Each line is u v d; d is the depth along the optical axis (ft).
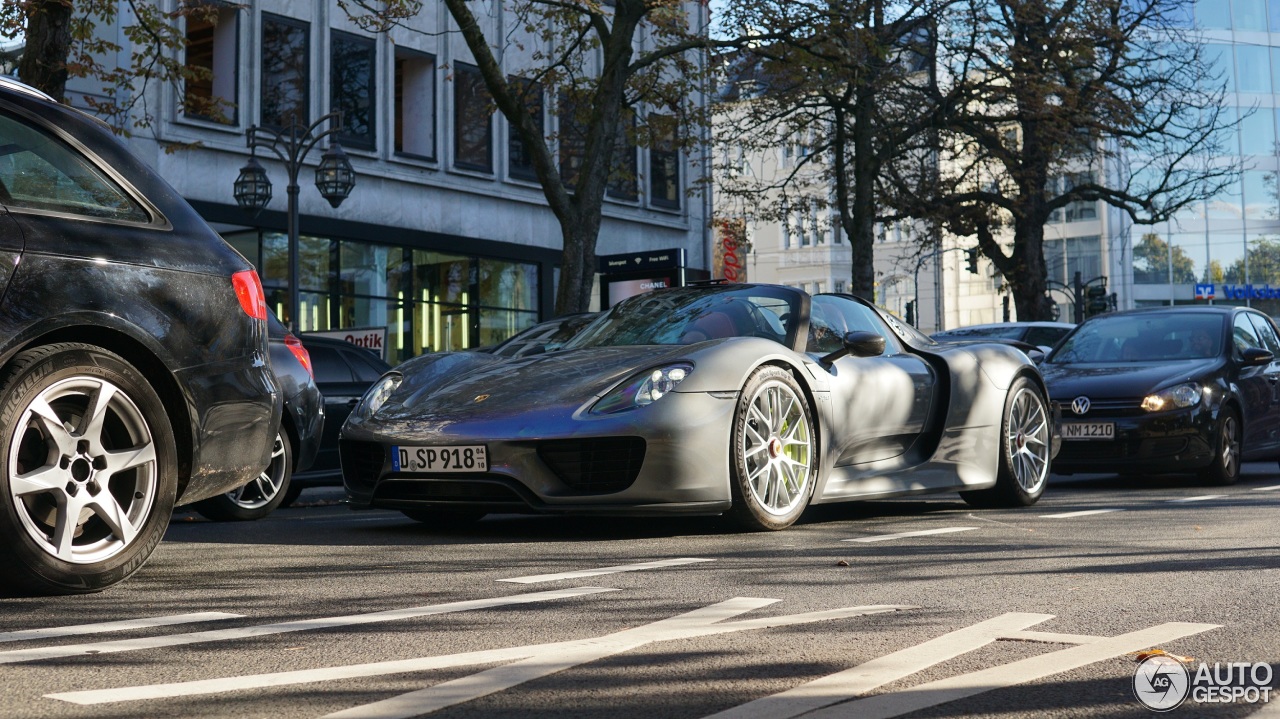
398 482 18.25
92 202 13.09
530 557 15.62
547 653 9.29
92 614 11.26
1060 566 14.40
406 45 81.05
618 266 67.26
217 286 13.94
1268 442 35.40
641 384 17.83
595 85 53.16
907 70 75.77
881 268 212.43
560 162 90.53
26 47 35.22
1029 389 24.52
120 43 65.36
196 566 14.80
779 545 16.84
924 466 22.06
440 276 83.76
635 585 13.01
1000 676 8.48
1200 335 35.27
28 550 12.08
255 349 14.38
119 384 12.78
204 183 69.82
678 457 17.46
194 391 13.53
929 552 15.93
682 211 103.40
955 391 22.75
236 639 9.94
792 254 216.74
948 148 82.07
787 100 71.15
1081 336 36.88
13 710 7.59
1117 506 23.97
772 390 18.84
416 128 82.53
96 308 12.62
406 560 15.38
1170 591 12.41
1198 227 192.85
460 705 7.75
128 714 7.50
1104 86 76.28
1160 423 31.60
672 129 56.29
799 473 19.26
